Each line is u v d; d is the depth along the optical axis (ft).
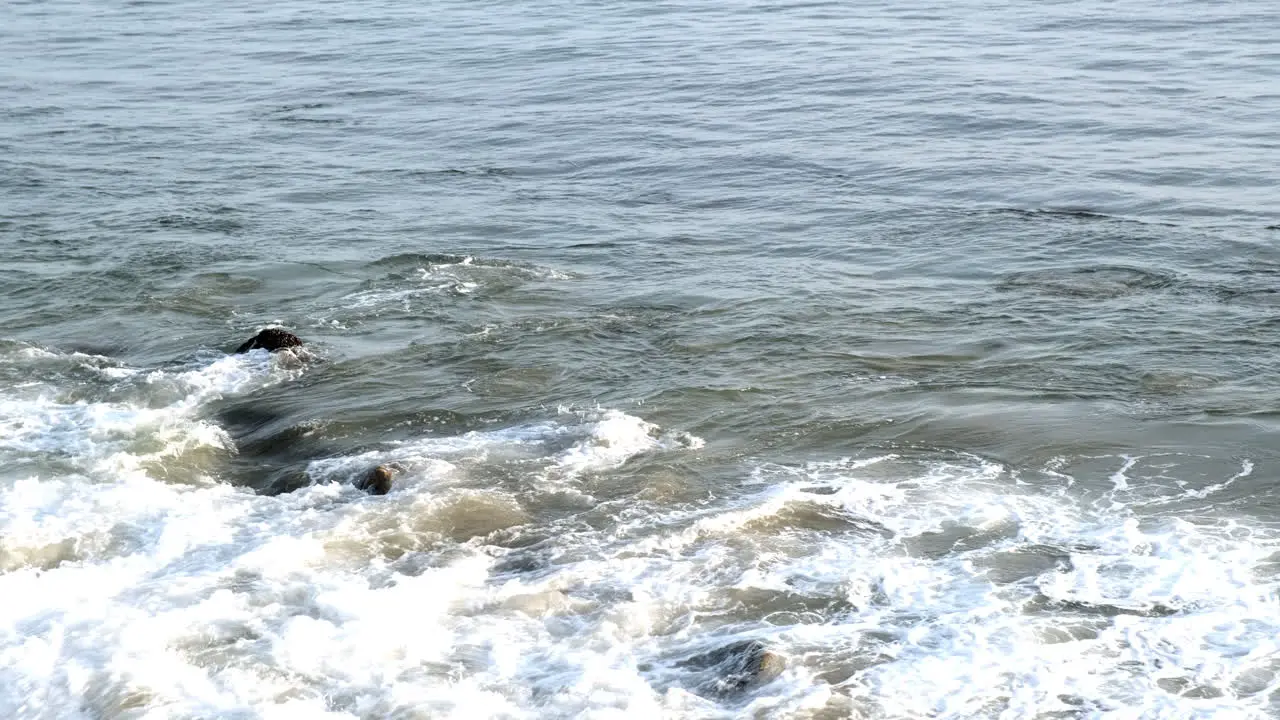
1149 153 76.84
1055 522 32.71
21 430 39.32
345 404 41.63
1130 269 55.47
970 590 29.45
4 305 52.03
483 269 56.80
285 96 100.89
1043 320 49.19
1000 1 143.64
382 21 140.56
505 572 30.73
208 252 59.52
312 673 26.37
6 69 113.29
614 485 35.24
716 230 64.23
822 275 56.13
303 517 33.24
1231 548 30.94
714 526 32.65
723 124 88.63
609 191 72.54
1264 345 45.60
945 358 45.27
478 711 25.18
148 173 76.07
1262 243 58.59
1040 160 76.13
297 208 68.44
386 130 88.99
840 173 75.05
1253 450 36.68
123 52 122.93
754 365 44.86
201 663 26.66
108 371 44.73
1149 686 25.62
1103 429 38.47
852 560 30.99
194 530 32.53
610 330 48.70
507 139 85.81
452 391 42.68
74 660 26.58
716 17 138.00
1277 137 79.51
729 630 28.14
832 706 25.22
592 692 25.77
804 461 36.86
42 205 67.82
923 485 35.06
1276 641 26.86
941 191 70.44
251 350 45.88
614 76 106.32
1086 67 104.27
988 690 25.64
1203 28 121.70
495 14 143.84
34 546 31.73
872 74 103.60
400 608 28.68
